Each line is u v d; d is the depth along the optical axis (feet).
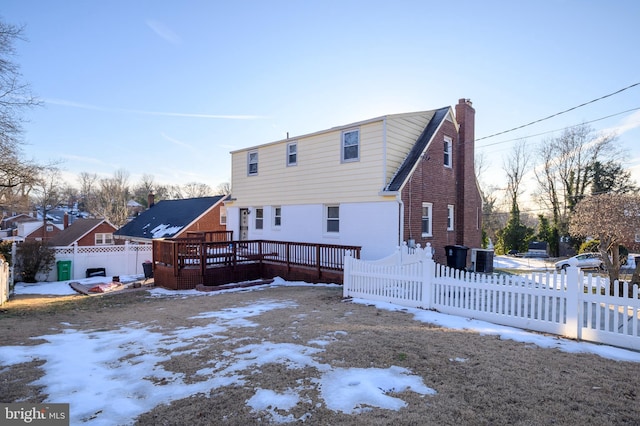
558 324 18.98
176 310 28.45
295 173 52.13
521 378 13.38
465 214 52.60
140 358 16.30
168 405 11.67
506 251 123.24
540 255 115.75
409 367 14.44
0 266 34.63
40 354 17.28
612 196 52.39
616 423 10.36
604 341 17.49
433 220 46.88
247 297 33.40
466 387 12.64
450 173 51.08
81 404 11.87
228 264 44.75
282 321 22.41
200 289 40.06
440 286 24.58
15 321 26.35
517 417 10.67
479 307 22.40
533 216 147.02
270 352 16.35
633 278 45.16
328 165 47.80
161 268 43.68
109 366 15.52
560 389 12.48
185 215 86.89
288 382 13.15
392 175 43.04
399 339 18.11
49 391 12.97
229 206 63.62
